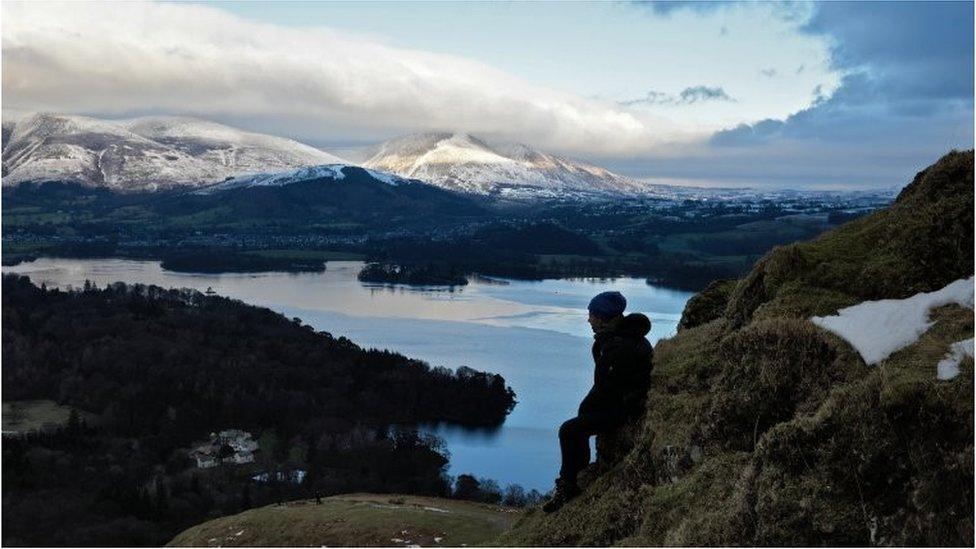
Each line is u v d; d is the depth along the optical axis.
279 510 26.53
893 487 6.72
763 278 11.92
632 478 9.52
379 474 80.69
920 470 6.61
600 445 10.59
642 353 10.03
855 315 9.11
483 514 25.56
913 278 10.03
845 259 11.18
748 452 8.38
